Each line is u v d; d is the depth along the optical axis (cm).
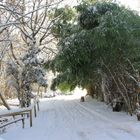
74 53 1712
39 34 2883
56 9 2489
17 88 2309
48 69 2414
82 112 1988
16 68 2286
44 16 2659
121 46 1589
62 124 1478
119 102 1867
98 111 1955
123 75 1708
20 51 2720
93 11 1770
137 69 1639
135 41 1572
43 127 1417
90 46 1684
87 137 1080
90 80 2294
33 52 2333
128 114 1684
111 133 1128
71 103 2923
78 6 1831
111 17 1549
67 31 1992
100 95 2806
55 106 2733
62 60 1730
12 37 1917
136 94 1656
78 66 1789
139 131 1113
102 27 1548
